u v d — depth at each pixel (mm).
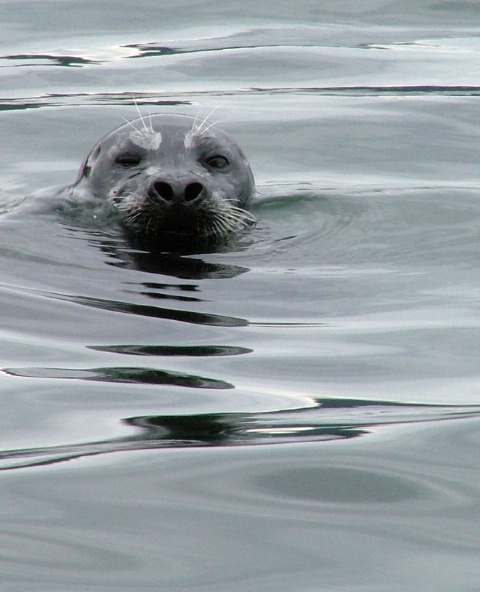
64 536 15359
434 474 17312
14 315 25391
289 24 62000
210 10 64188
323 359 23031
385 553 15102
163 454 17922
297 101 49094
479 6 65812
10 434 18750
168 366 22422
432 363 22781
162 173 31500
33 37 59062
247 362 22797
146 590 14148
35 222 33250
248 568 14672
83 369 22062
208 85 51344
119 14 63000
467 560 14938
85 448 18141
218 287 28250
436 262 30812
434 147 44344
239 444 18375
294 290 28203
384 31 61250
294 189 38469
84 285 27953
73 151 43812
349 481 17094
